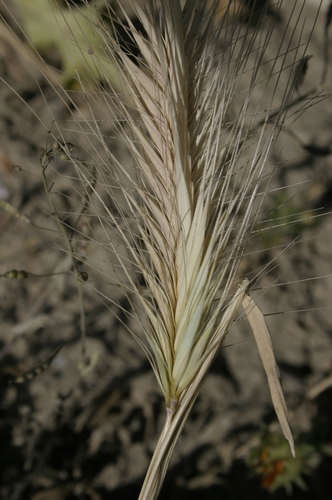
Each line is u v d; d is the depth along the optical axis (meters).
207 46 0.14
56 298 0.25
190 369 0.14
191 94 0.14
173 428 0.14
